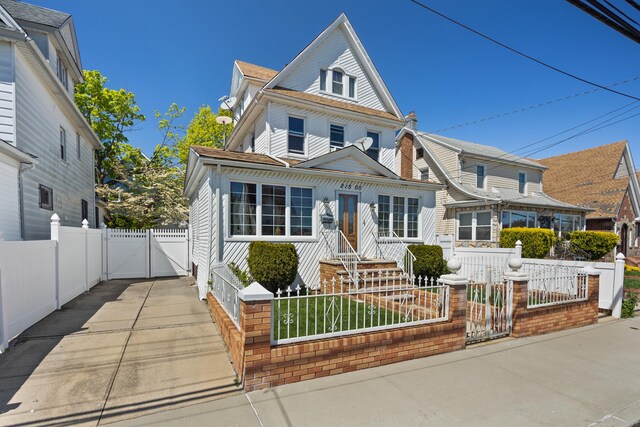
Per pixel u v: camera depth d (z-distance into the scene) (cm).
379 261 946
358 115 1227
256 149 1230
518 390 385
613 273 769
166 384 383
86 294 902
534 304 619
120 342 520
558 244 1581
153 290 980
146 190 1945
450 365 453
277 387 378
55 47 1059
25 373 408
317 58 1230
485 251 1127
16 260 529
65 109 1100
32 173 844
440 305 538
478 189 1797
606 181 2030
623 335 607
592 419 328
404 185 1129
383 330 459
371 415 326
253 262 805
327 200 991
